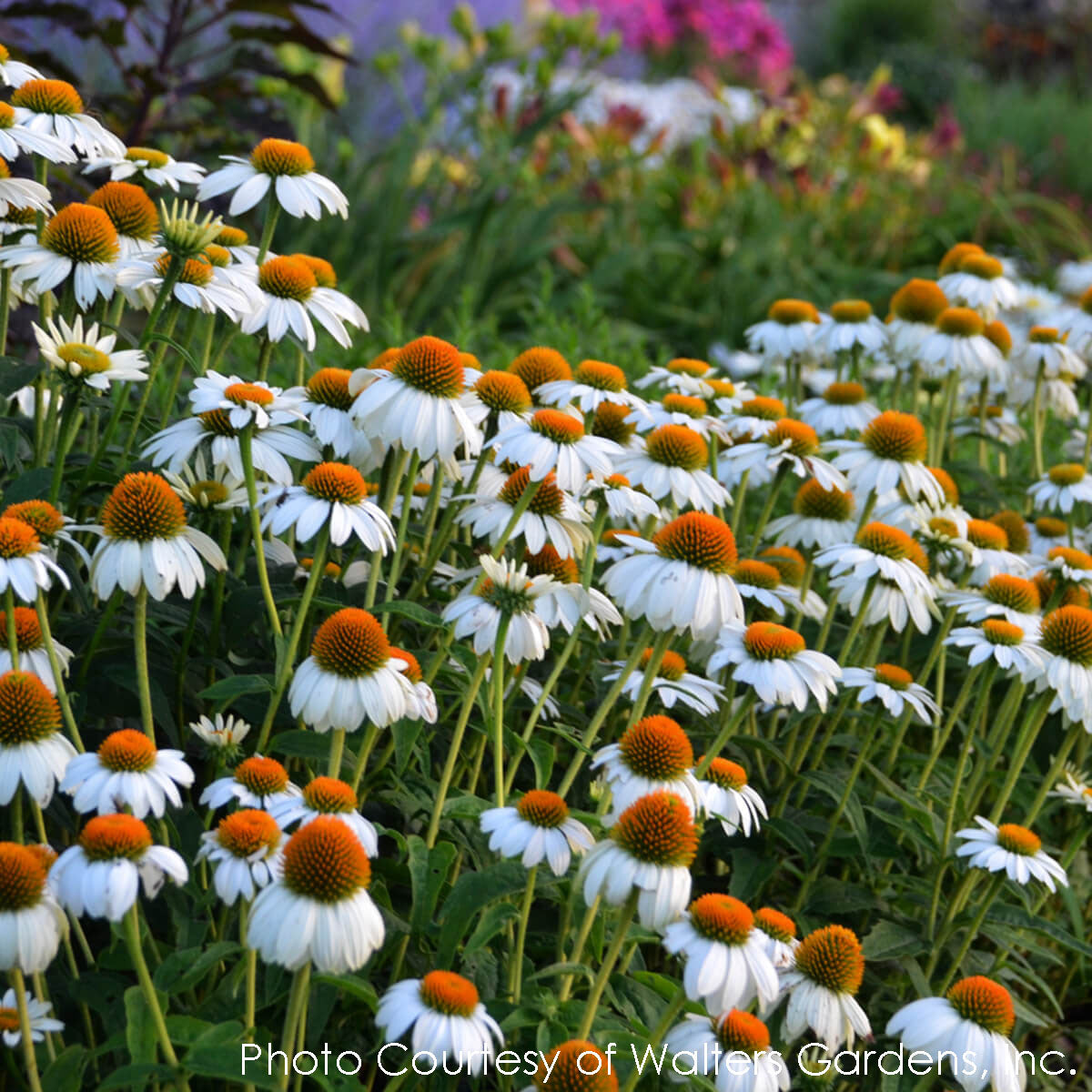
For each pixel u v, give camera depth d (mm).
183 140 5727
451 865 2809
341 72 8500
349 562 3195
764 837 3250
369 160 8094
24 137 3002
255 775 2299
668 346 8438
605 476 3004
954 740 4121
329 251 7797
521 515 2812
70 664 2773
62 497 2957
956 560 3965
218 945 2160
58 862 1977
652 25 12258
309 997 2326
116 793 2107
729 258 9008
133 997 2049
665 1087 2471
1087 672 3230
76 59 7055
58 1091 2086
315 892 1969
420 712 2469
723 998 2139
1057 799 3643
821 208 9875
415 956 2531
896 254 10047
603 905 2490
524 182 8477
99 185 4668
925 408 5562
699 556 2631
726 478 3816
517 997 2420
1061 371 4980
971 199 10875
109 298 2969
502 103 8648
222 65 7059
